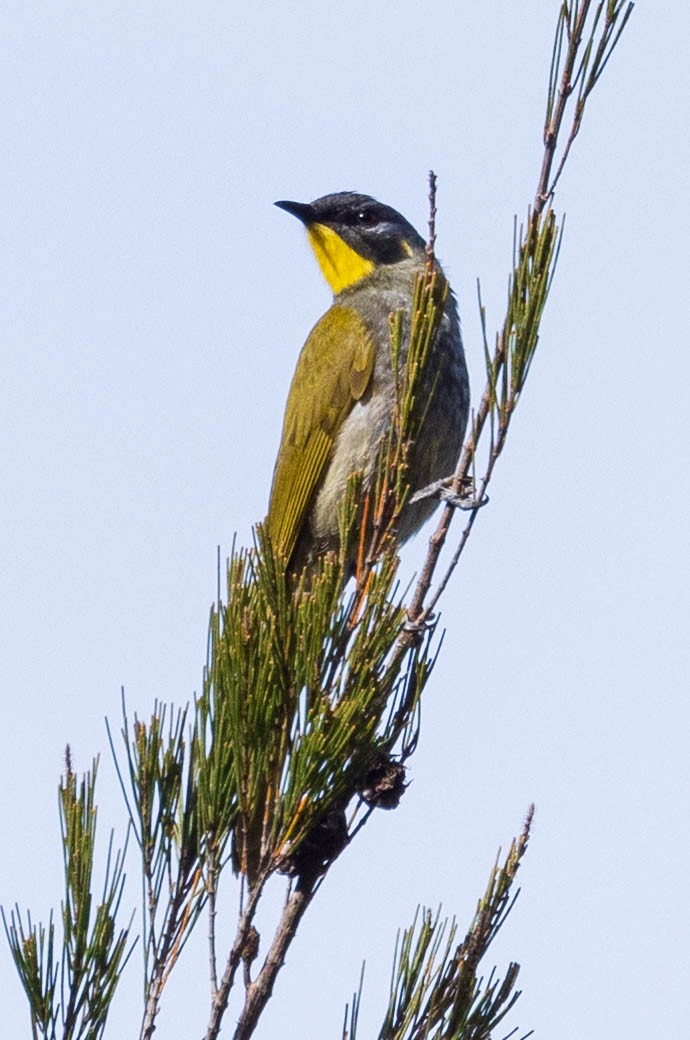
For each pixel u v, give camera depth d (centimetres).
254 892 636
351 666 638
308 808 636
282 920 685
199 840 661
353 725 630
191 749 677
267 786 644
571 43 683
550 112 688
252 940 664
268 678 631
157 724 680
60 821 635
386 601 645
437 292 710
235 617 646
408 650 712
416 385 704
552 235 684
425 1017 649
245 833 641
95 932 626
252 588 662
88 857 629
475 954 654
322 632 635
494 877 660
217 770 652
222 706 655
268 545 649
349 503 701
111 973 627
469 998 648
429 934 659
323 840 695
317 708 628
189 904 661
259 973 672
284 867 695
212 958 644
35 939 621
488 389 704
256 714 633
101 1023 625
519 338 690
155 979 652
